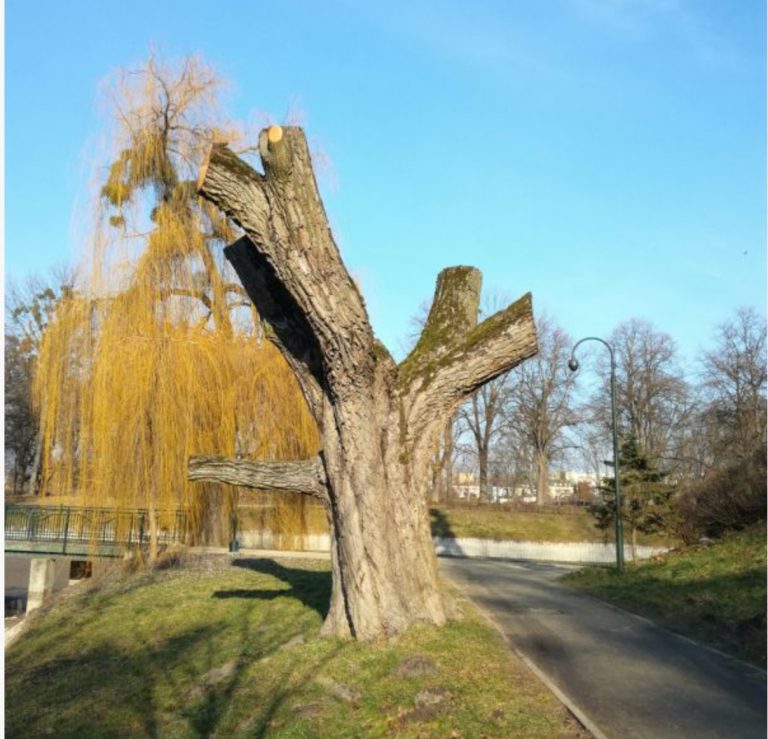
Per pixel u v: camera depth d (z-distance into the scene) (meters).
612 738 6.11
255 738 7.00
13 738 8.77
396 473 9.78
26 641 14.24
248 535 25.16
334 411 9.64
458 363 10.02
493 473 66.69
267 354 20.81
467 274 11.02
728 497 18.55
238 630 11.73
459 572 22.20
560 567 28.62
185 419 19.14
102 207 19.86
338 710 7.27
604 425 55.00
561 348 53.47
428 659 8.12
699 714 6.76
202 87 21.00
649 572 16.45
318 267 8.66
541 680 7.72
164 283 19.95
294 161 8.40
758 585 12.05
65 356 19.70
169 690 9.39
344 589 9.77
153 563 19.89
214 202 8.80
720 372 45.50
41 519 23.41
